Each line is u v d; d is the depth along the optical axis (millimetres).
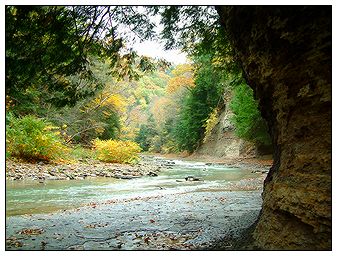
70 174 17484
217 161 35031
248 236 4641
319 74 3303
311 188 3357
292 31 3383
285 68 3684
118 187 14102
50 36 5906
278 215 3883
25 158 18938
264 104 4566
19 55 5660
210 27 6949
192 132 47469
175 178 18328
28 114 22406
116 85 32281
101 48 7062
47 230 6168
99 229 6246
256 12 3756
